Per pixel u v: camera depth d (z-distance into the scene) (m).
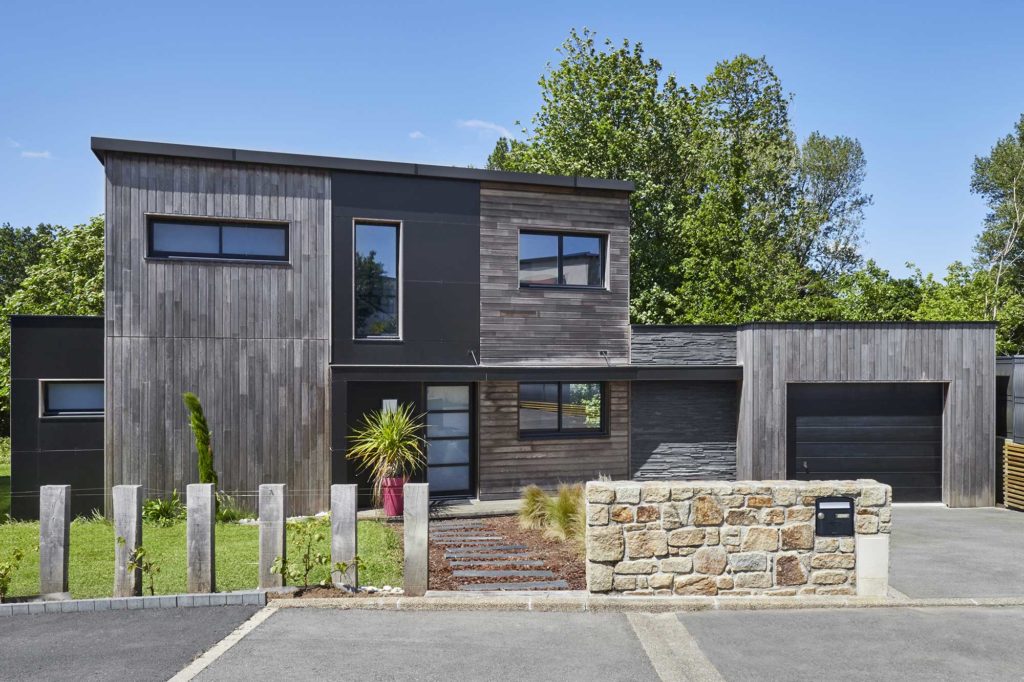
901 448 12.97
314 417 11.64
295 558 7.23
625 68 22.36
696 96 23.41
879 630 5.70
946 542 9.26
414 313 12.13
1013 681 4.75
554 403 13.03
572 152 22.28
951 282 24.28
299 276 11.62
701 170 22.91
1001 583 7.09
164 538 9.20
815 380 12.74
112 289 10.94
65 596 6.02
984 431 12.90
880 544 6.45
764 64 28.25
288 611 5.88
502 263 12.62
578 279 13.23
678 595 6.27
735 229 20.59
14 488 11.01
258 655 4.91
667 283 22.16
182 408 11.19
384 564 7.59
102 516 11.07
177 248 11.29
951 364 12.91
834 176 38.25
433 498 12.55
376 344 11.95
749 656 5.12
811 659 5.09
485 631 5.50
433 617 5.81
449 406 12.75
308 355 11.64
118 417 10.96
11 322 11.07
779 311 20.05
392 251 12.20
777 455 12.72
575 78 22.62
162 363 11.12
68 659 4.80
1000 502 12.98
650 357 13.12
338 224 11.79
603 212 13.23
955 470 12.80
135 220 11.01
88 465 11.20
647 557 6.26
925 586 6.96
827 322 12.81
